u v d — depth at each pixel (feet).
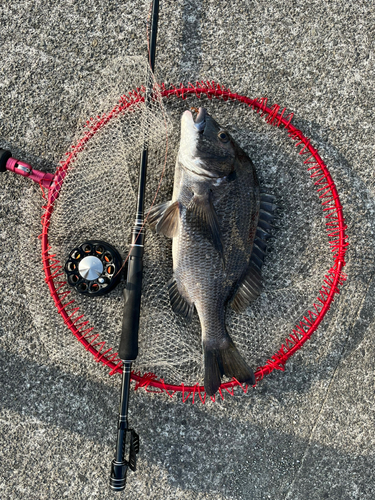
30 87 3.02
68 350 2.95
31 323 3.00
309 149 2.81
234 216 2.64
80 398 2.98
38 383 2.99
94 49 3.01
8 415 2.99
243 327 2.91
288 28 3.00
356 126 2.98
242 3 3.00
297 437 2.95
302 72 2.99
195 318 2.91
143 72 2.92
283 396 2.96
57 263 2.90
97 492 2.96
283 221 2.94
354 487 2.94
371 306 2.97
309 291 2.92
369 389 2.96
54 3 3.03
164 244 2.88
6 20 3.03
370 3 3.00
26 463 2.98
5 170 2.80
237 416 2.96
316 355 2.96
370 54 3.00
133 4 3.01
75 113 3.01
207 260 2.66
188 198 2.64
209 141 2.61
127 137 2.87
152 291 2.87
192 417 2.96
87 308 2.93
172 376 2.91
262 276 2.92
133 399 2.96
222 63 2.99
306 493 2.94
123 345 2.59
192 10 2.99
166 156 2.86
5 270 3.01
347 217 2.98
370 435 2.94
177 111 2.92
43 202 2.97
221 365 2.67
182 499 2.96
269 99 2.99
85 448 2.97
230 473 2.96
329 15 3.00
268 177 2.94
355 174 2.98
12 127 3.02
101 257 2.78
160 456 2.96
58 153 3.01
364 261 2.98
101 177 2.87
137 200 2.66
